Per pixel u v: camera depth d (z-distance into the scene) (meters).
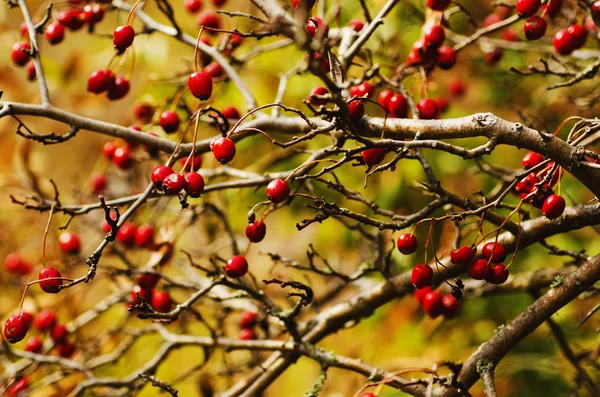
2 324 4.47
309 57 2.31
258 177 3.53
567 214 2.87
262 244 6.54
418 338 5.20
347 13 4.97
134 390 3.88
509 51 4.97
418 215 2.77
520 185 2.76
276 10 2.61
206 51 3.63
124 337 5.32
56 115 2.86
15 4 3.46
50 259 5.06
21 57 3.42
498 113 5.30
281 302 5.09
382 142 2.44
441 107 4.17
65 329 4.08
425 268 2.69
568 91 4.87
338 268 5.12
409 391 2.82
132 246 3.87
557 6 3.02
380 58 4.60
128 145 3.86
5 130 5.54
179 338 3.87
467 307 5.15
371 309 3.40
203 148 3.04
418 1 4.77
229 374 4.19
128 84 3.44
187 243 5.45
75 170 6.08
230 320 5.31
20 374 4.00
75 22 3.48
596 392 3.56
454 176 5.16
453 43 4.49
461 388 2.69
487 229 4.34
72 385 4.57
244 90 3.47
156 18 5.70
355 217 2.67
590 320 4.92
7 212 5.32
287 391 5.64
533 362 4.80
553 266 4.81
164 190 2.49
